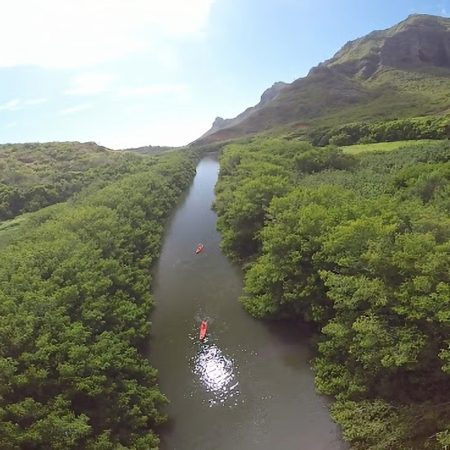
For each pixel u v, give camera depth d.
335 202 42.84
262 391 32.56
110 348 30.42
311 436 27.84
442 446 22.70
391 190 48.56
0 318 28.77
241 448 27.78
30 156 123.81
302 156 75.44
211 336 40.53
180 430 29.75
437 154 60.44
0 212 78.25
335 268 33.78
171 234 71.50
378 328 26.30
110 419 27.03
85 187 92.44
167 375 35.56
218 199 76.31
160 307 46.94
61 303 32.59
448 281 25.02
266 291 40.84
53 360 27.20
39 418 24.33
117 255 48.22
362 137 104.12
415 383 26.94
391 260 27.91
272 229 41.38
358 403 28.12
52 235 46.56
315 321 36.41
